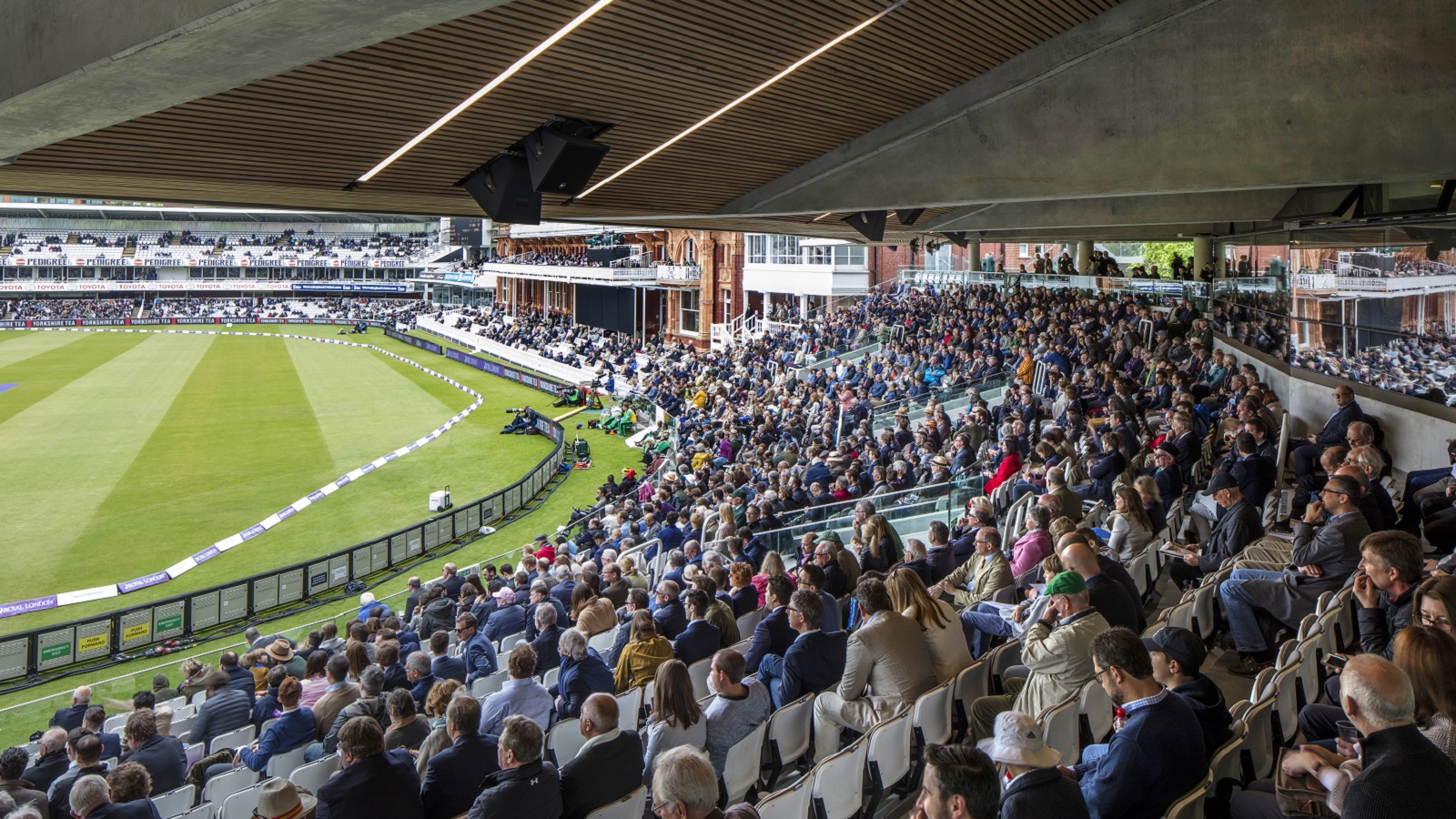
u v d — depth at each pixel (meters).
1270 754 5.20
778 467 19.83
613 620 9.29
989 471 13.78
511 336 67.19
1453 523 7.62
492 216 14.22
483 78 11.07
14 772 7.01
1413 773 3.29
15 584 20.33
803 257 49.34
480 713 6.11
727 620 8.05
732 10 10.49
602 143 13.77
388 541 21.78
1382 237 13.20
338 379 56.00
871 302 39.41
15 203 98.19
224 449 35.09
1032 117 13.87
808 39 11.63
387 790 4.95
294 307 110.69
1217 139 12.27
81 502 27.09
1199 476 12.25
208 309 107.69
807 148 15.84
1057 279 29.83
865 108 14.48
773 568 8.86
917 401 21.95
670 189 16.98
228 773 7.65
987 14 11.95
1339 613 6.34
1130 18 12.65
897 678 5.84
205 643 17.50
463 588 13.45
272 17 6.03
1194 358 17.73
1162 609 8.75
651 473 27.72
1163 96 12.62
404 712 7.00
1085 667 5.39
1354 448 9.09
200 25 6.11
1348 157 11.30
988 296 31.67
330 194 14.61
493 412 44.50
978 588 8.12
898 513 12.70
